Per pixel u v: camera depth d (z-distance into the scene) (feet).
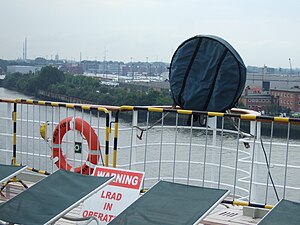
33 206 14.56
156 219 13.48
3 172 16.66
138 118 21.45
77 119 21.65
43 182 15.94
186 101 21.58
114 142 19.94
